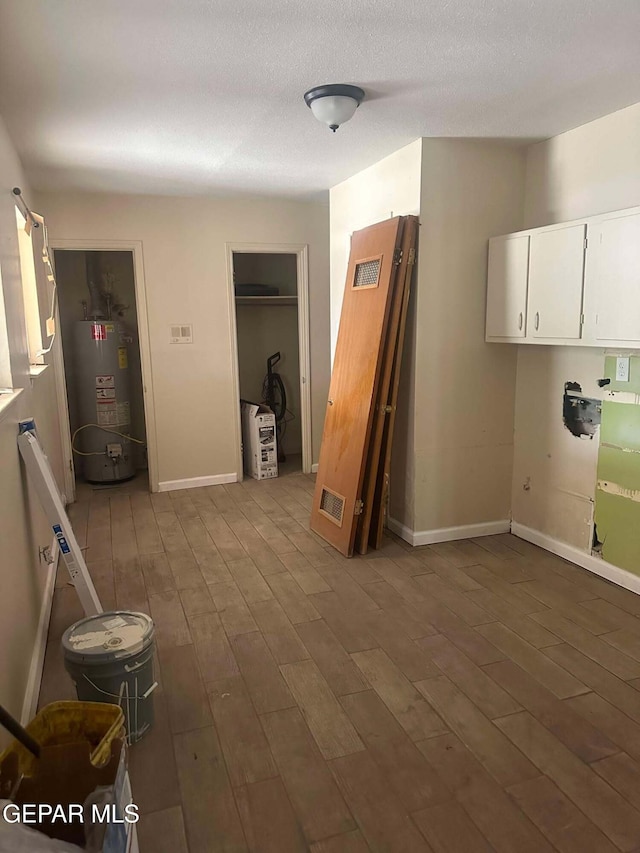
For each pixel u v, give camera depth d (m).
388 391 3.64
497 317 3.61
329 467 4.06
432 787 1.89
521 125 3.23
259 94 2.72
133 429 6.10
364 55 2.34
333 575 3.45
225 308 5.24
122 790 1.44
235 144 3.49
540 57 2.38
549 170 3.50
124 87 2.60
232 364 5.34
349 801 1.84
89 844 1.29
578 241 3.00
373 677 2.47
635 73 2.55
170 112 2.93
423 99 2.82
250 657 2.63
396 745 2.08
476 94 2.77
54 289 4.11
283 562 3.66
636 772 1.94
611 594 3.16
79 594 2.62
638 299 2.71
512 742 2.09
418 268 3.56
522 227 3.73
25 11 1.93
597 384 3.28
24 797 1.43
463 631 2.81
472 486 3.93
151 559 3.74
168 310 5.08
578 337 3.05
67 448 4.88
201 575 3.49
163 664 2.59
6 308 2.34
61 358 4.80
